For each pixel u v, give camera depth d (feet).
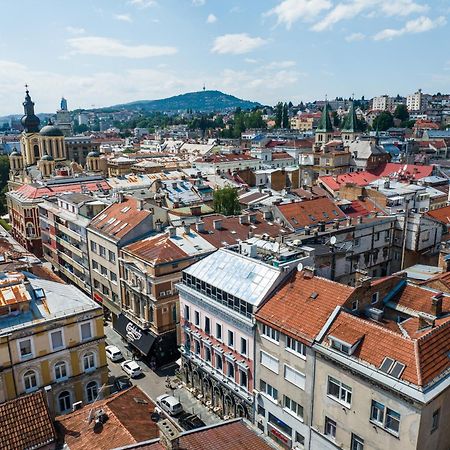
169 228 240.53
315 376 138.72
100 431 122.72
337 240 238.68
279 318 150.71
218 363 183.42
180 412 184.65
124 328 246.06
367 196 327.47
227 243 244.22
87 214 299.99
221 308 172.24
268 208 283.18
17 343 157.79
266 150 644.27
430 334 126.82
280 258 178.29
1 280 174.29
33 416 126.00
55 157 566.36
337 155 528.63
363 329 132.57
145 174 470.39
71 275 319.68
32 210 388.37
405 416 115.14
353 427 129.39
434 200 354.95
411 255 265.75
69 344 169.99
